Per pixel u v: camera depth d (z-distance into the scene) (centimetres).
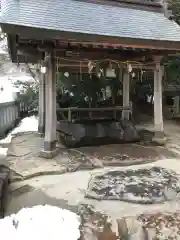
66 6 550
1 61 1494
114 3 625
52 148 558
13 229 284
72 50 579
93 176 452
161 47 570
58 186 416
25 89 1280
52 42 529
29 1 514
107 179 435
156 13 673
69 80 941
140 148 636
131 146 654
